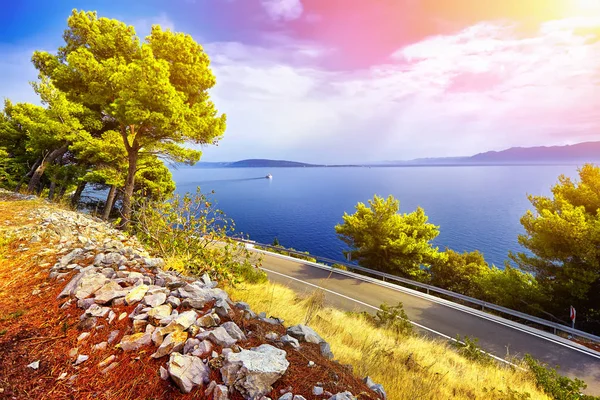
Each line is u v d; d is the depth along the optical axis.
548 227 16.22
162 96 11.04
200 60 15.14
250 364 2.24
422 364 7.15
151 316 2.82
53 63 16.09
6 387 2.02
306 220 158.25
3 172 21.25
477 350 10.27
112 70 12.19
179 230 6.80
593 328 16.06
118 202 27.70
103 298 3.10
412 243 25.16
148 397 2.04
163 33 13.96
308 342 3.39
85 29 14.58
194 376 2.17
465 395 5.64
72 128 16.69
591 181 17.61
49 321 2.87
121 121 12.20
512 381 7.77
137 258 4.94
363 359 5.09
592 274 14.71
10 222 7.32
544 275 17.67
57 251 5.24
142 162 18.23
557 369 11.38
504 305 18.14
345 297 18.44
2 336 2.58
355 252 28.02
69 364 2.31
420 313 16.59
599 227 14.45
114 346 2.50
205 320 2.88
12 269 4.29
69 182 24.06
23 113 19.72
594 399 7.27
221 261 6.91
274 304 7.17
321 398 2.30
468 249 112.00
